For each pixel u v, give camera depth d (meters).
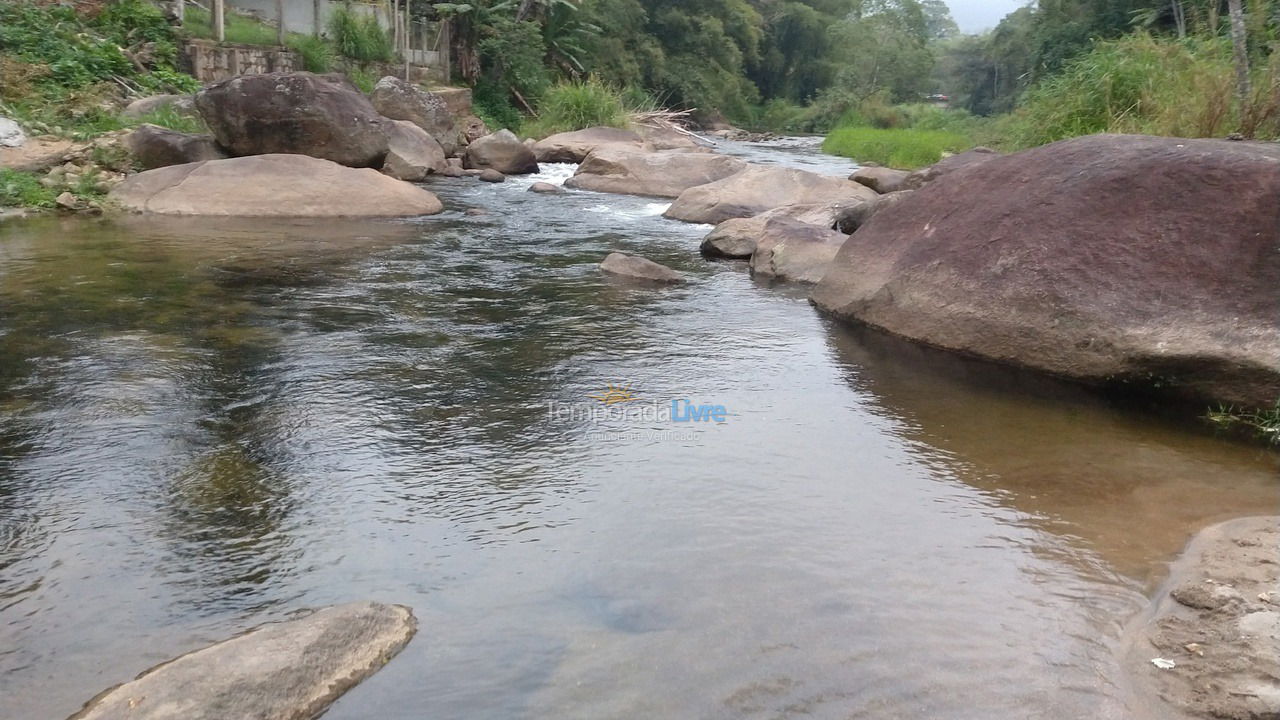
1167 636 2.66
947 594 2.94
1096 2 28.06
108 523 3.34
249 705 2.33
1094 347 5.04
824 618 2.79
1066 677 2.51
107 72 15.82
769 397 4.93
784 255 8.25
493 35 30.36
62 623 2.73
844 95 50.88
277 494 3.60
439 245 9.41
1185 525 3.45
